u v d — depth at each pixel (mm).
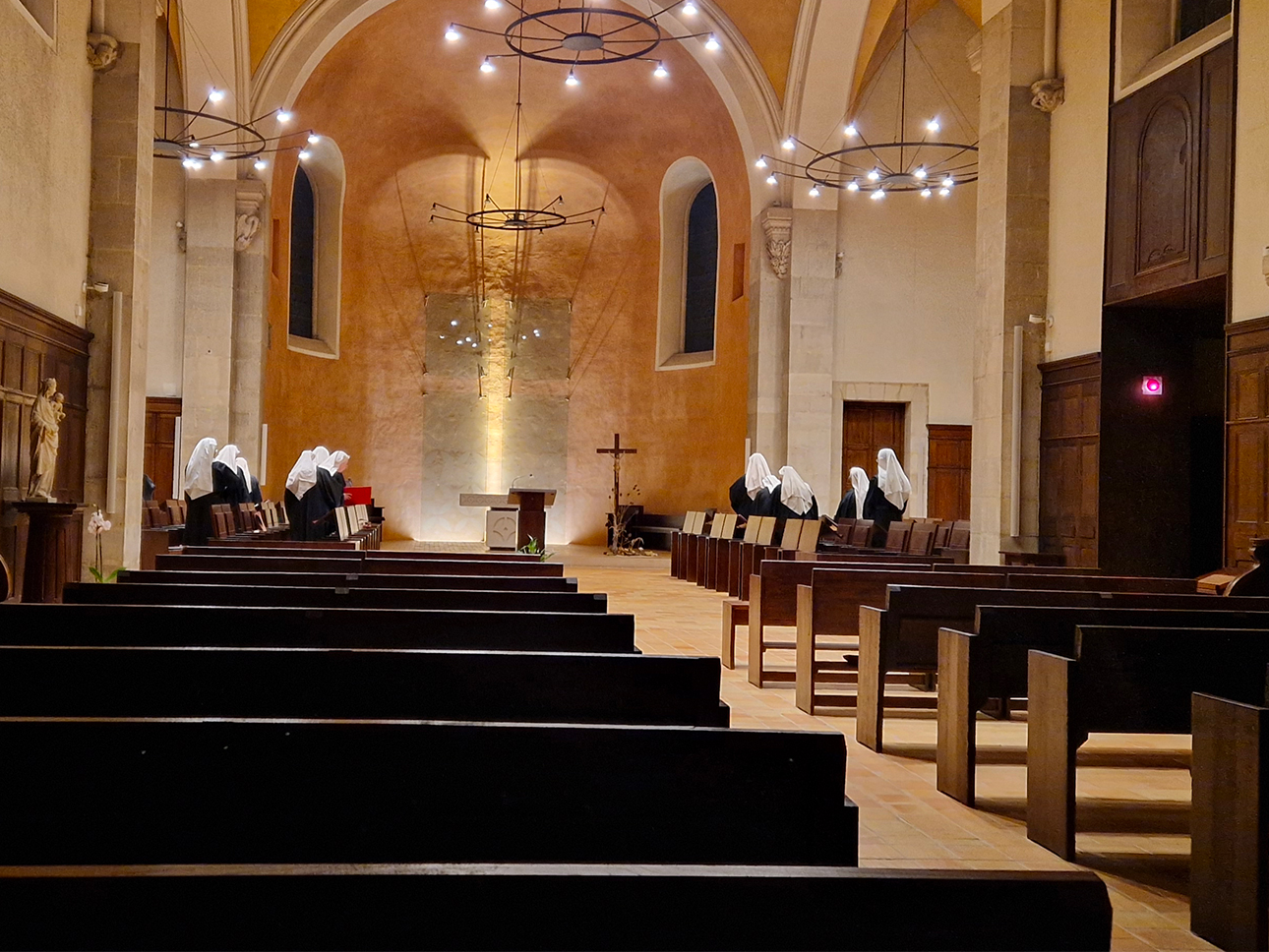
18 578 10586
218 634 4047
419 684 3203
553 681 3213
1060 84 13562
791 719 7375
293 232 24406
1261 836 3512
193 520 14602
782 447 21703
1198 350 12734
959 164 22000
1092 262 12867
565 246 27078
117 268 12586
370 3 20391
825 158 21531
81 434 12344
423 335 26812
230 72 19359
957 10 21922
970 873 1669
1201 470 12695
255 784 2324
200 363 19547
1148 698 4488
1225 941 3656
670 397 26062
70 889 1531
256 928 1560
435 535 26891
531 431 27203
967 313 22156
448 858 2328
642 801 2342
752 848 2352
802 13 20547
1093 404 12695
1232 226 10234
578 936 1603
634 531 26156
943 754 5523
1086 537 12766
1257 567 7613
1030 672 4777
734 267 23703
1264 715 3551
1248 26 10109
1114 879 4289
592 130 26109
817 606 7566
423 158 26141
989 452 14125
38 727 2297
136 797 2307
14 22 10242
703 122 24031
